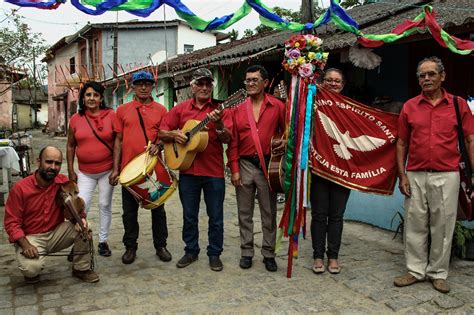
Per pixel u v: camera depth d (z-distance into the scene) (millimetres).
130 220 4359
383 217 5609
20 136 10633
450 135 3623
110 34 20672
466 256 4395
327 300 3572
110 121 4434
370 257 4574
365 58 5340
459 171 3809
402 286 3812
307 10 7496
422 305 3477
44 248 3789
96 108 4434
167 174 4219
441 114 3650
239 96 3660
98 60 21078
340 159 4055
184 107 4184
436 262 3770
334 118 4078
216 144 4141
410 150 3814
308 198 4012
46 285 3842
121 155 4438
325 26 6910
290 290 3758
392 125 4082
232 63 8039
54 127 30062
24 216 3707
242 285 3857
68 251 4715
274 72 8664
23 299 3557
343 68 7035
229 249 4852
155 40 21000
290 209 3992
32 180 3678
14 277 4023
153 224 4469
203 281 3943
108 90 18891
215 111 3742
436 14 5320
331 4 3980
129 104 4375
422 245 3846
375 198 5707
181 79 11008
